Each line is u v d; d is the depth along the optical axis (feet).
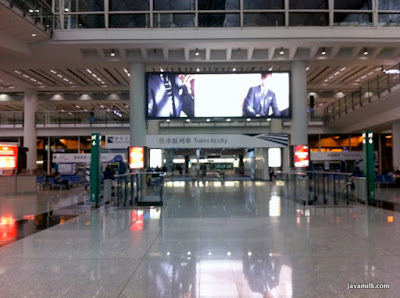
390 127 90.79
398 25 63.98
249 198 51.16
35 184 64.23
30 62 73.20
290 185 49.57
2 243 22.99
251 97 73.36
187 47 67.21
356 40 63.77
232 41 64.49
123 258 19.22
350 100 88.99
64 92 119.24
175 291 14.34
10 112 111.24
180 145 73.26
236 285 14.98
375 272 16.56
